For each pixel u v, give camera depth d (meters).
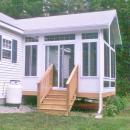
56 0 39.22
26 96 16.81
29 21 19.44
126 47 30.67
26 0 37.94
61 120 11.61
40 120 11.38
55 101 14.16
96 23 15.05
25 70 16.80
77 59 15.48
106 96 16.53
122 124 11.07
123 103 17.77
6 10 36.25
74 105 16.17
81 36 15.50
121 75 30.06
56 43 16.09
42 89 14.38
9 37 15.87
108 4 33.66
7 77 15.61
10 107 14.68
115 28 19.69
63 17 19.62
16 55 16.45
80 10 38.62
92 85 14.95
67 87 13.62
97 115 13.61
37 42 16.62
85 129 9.79
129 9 31.31
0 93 15.02
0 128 9.39
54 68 16.05
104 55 15.84
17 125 10.12
